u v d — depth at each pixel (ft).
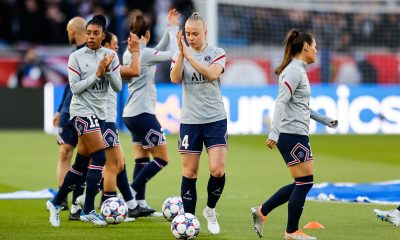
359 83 293.23
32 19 308.81
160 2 305.53
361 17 306.76
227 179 162.50
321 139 246.47
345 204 126.11
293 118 93.61
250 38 299.99
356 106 265.13
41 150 212.02
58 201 106.42
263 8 300.81
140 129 118.01
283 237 97.96
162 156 118.01
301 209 94.22
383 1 304.50
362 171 177.17
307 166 93.76
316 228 104.42
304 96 93.91
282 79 92.94
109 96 111.45
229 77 284.20
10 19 307.78
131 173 168.96
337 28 303.68
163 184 153.79
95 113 105.50
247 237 97.76
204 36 98.32
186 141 99.09
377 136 256.32
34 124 265.54
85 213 105.50
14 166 180.34
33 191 139.95
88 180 104.88
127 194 113.19
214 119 98.27
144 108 117.80
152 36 305.53
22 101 264.52
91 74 104.53
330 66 290.76
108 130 110.52
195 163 99.50
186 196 100.07
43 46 306.35
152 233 99.76
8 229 102.68
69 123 121.39
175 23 121.70
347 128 264.52
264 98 261.65
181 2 306.76
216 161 97.50
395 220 105.19
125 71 109.60
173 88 256.11
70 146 122.52
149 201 132.57
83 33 119.24
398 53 300.40
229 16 298.35
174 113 255.91
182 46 96.78
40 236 97.40
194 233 93.91
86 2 308.40
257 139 244.83
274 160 196.54
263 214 96.53
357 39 305.94
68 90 121.70
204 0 305.73
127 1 303.68
